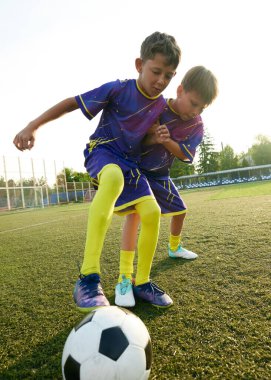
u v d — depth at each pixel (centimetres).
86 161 215
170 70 196
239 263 244
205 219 541
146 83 200
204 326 148
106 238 442
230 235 362
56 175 2670
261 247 288
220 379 111
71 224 714
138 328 117
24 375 124
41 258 346
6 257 372
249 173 4447
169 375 115
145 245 189
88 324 115
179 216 264
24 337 155
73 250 376
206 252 292
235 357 122
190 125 229
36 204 2373
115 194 171
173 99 226
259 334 137
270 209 605
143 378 109
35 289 233
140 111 210
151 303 179
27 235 571
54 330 160
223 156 5881
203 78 204
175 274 232
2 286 249
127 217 212
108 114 214
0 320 179
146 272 192
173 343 136
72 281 245
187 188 4775
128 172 199
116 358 105
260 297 176
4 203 2088
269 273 215
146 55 195
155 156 235
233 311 161
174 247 280
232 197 1165
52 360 133
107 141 209
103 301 152
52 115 201
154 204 191
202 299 181
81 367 105
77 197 3014
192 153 230
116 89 209
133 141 212
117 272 256
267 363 117
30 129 192
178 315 163
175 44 197
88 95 206
